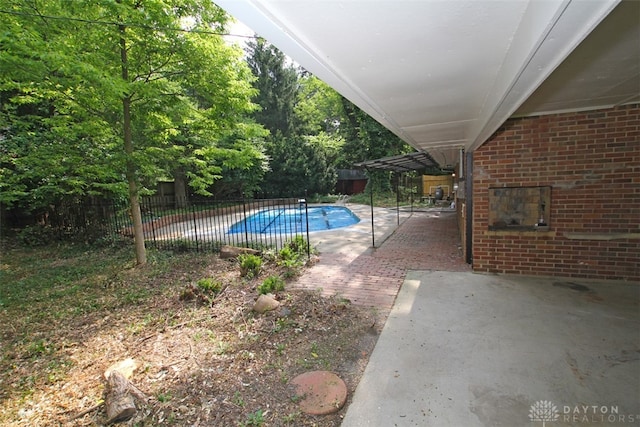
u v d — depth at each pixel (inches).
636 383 94.5
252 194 810.2
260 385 101.0
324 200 866.1
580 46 79.3
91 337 141.3
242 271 214.8
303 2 47.4
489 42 65.1
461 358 110.3
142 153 241.0
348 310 152.6
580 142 171.3
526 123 180.1
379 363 110.1
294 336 131.2
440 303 156.3
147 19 194.2
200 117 261.3
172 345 129.6
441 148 252.2
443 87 95.0
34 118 283.1
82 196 370.6
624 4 59.7
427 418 84.6
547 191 180.2
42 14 180.5
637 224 166.2
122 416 89.0
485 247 197.2
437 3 48.9
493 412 85.7
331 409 88.9
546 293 162.4
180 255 283.4
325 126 1093.1
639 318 133.0
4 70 171.3
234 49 244.1
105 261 274.2
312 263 239.5
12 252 313.0
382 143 829.8
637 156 163.0
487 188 192.5
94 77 170.9
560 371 101.2
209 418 87.6
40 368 118.9
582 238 175.8
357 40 62.8
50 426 89.0
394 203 724.7
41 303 183.6
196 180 355.9
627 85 117.4
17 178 288.0
